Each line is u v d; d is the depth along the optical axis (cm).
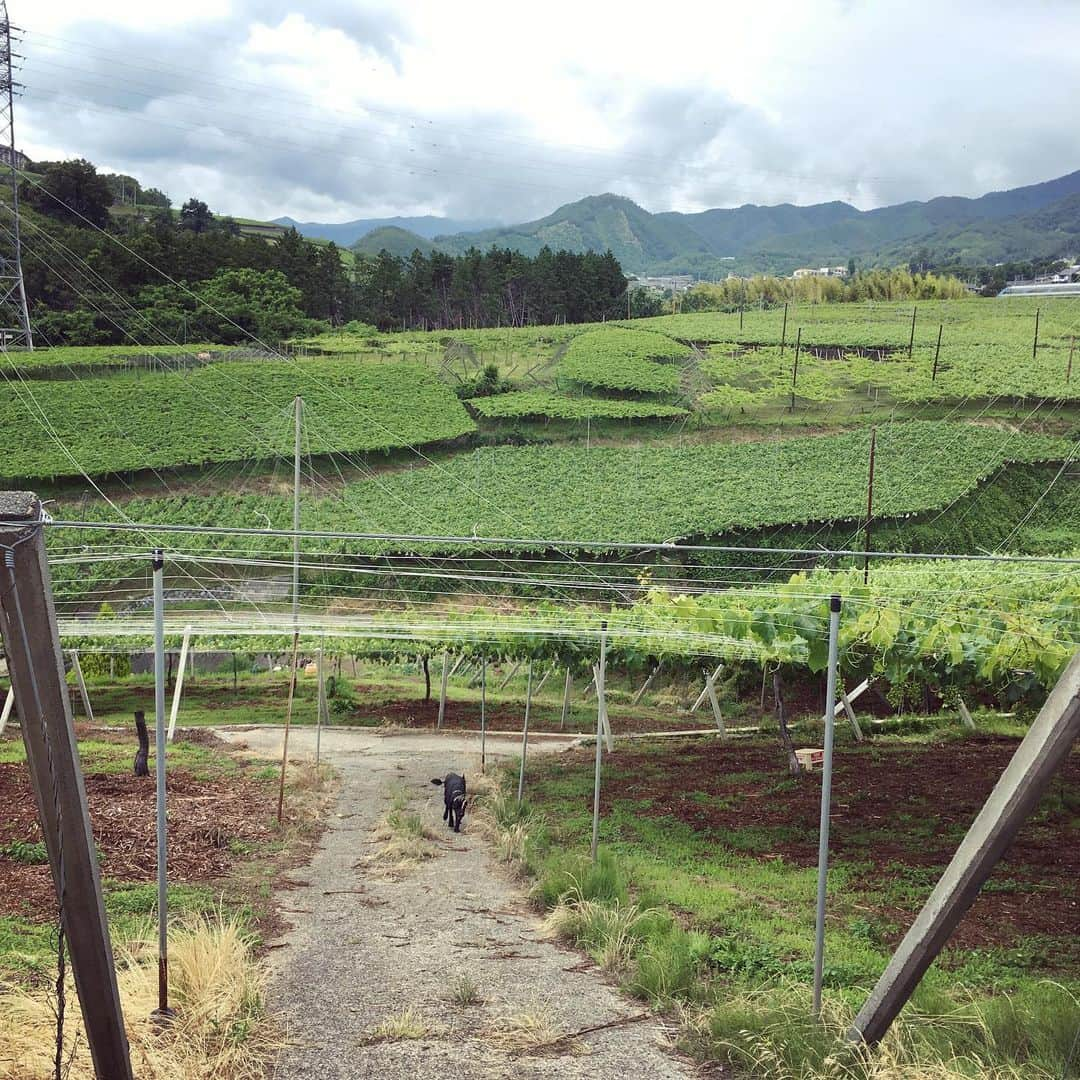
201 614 2550
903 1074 543
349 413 5928
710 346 8131
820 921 662
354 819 1452
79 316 6481
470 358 8000
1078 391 6078
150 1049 564
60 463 4691
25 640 427
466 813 1488
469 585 3269
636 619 1616
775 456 5544
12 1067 523
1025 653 1283
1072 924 882
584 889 953
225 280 8431
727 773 1658
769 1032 600
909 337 8012
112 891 939
